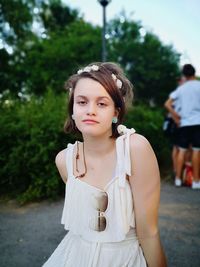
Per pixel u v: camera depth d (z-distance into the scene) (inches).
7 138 182.7
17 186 186.1
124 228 50.9
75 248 55.0
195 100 183.8
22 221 141.0
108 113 50.3
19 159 174.6
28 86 451.8
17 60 424.5
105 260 51.7
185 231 123.4
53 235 124.3
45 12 610.5
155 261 53.7
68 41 481.7
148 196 51.1
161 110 439.2
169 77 508.4
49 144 169.3
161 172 231.6
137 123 253.8
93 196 51.7
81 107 50.8
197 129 182.2
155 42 495.8
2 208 161.0
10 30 381.4
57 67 465.1
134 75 494.3
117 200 50.8
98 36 494.9
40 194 170.4
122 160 51.0
